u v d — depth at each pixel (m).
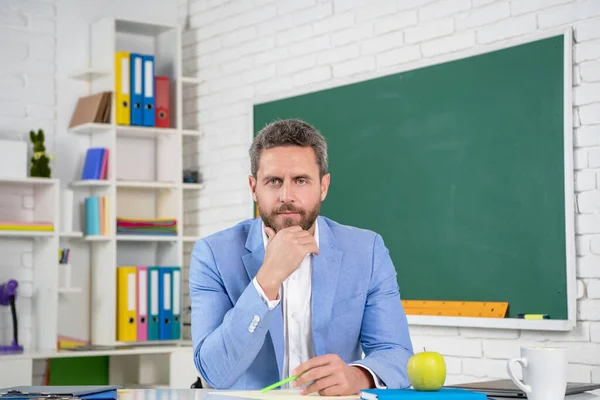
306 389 1.81
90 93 5.10
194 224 5.26
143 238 4.94
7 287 4.59
